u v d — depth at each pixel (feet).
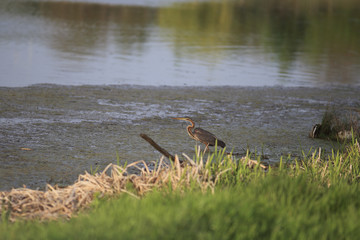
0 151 106.11
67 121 135.64
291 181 76.02
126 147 115.85
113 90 180.96
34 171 95.50
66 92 171.94
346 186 77.92
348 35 414.00
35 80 189.67
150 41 320.91
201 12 537.65
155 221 57.26
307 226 59.57
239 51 302.04
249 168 91.30
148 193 73.82
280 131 141.69
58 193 77.56
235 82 213.46
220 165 85.30
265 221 59.31
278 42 352.49
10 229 59.41
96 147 114.32
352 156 104.73
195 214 59.62
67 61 234.79
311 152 122.01
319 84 221.05
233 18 498.69
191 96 180.65
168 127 137.49
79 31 341.00
